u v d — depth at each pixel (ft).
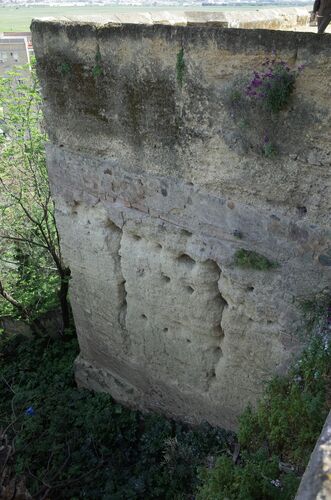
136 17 18.98
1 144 29.60
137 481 19.34
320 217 13.58
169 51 14.35
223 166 14.89
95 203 19.58
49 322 32.22
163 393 21.77
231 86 13.52
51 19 17.71
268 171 13.98
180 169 16.05
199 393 20.08
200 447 19.51
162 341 20.25
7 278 33.32
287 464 12.56
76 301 23.41
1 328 31.27
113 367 23.76
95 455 21.36
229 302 17.08
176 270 17.98
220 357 18.76
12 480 17.89
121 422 22.54
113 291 21.02
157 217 17.69
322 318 14.48
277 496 11.44
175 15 20.20
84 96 17.57
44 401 24.84
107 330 22.65
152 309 19.81
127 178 17.74
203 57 13.67
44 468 20.71
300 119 12.68
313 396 13.20
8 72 28.99
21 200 30.37
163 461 19.75
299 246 14.34
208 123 14.56
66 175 20.06
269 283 15.53
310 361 14.10
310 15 25.30
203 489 12.74
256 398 18.06
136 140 16.80
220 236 16.14
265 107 13.01
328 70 11.67
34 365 28.71
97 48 16.15
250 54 12.75
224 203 15.42
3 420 22.84
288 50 12.06
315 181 13.23
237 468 12.57
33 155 29.25
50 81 18.44
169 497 18.63
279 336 16.16
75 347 29.53
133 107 16.25
